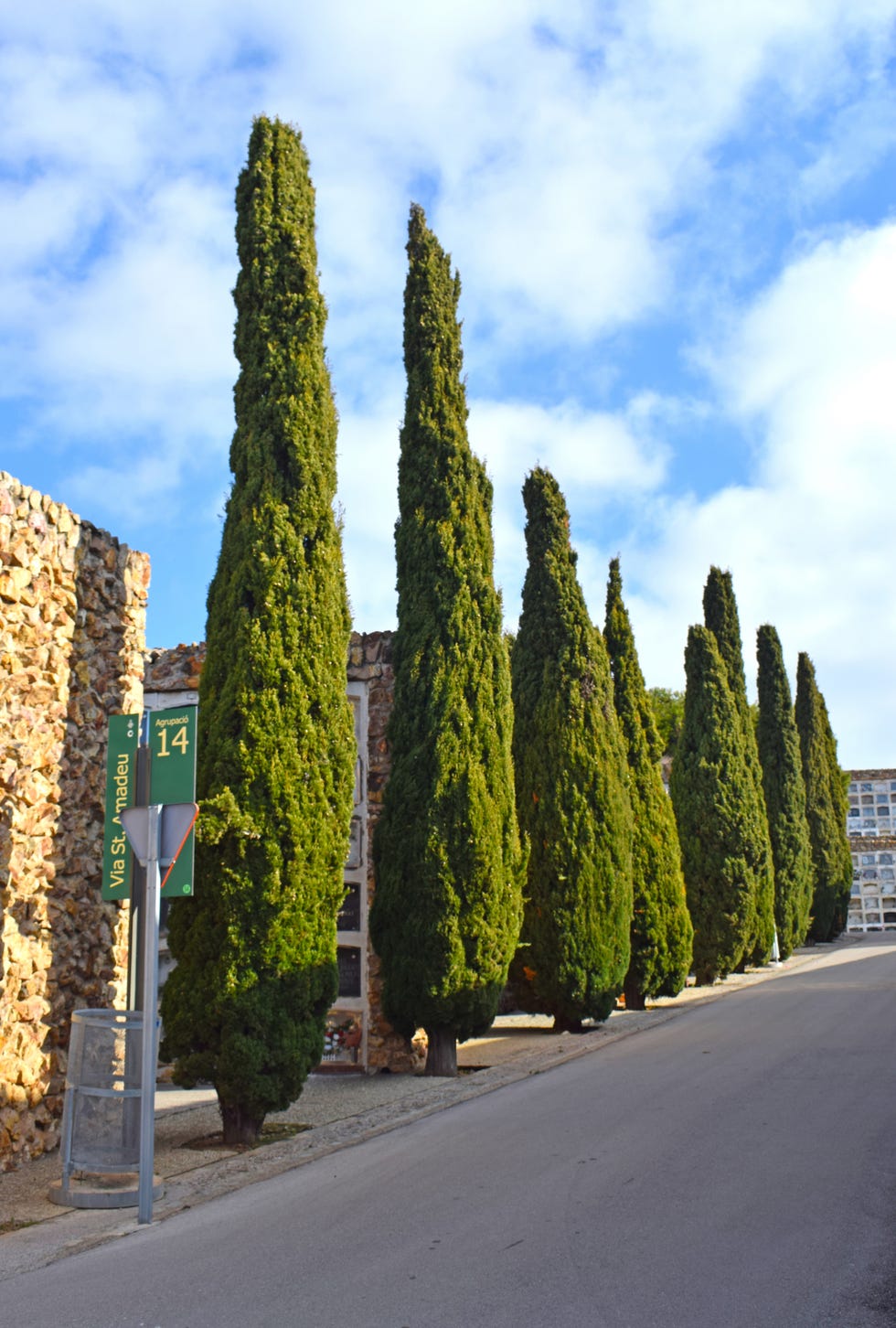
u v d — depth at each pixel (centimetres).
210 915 945
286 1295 532
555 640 1834
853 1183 681
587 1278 529
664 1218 620
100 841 1061
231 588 1011
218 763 962
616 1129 882
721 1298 493
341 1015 1409
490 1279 536
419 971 1317
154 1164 809
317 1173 821
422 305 1527
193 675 1474
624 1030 1672
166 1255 622
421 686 1391
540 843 1734
